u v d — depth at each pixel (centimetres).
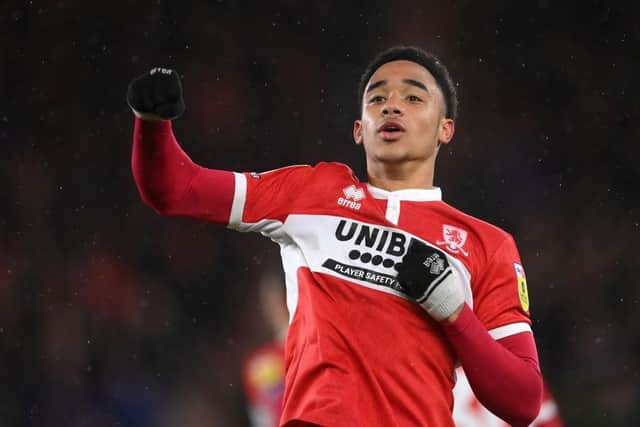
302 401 1199
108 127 4884
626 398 3909
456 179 4819
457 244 1287
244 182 1279
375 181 1345
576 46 5197
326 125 4978
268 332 3969
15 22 4981
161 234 4350
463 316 1212
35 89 4894
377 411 1188
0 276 4269
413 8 5203
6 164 4694
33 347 4034
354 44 5128
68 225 4519
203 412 3828
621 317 4278
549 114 5066
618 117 5053
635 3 5203
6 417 3853
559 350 4159
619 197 4791
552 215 4706
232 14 5122
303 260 1262
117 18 5075
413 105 1342
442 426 1216
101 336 4066
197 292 4200
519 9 5222
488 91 5106
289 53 5084
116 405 3838
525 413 1270
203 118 4881
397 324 1216
